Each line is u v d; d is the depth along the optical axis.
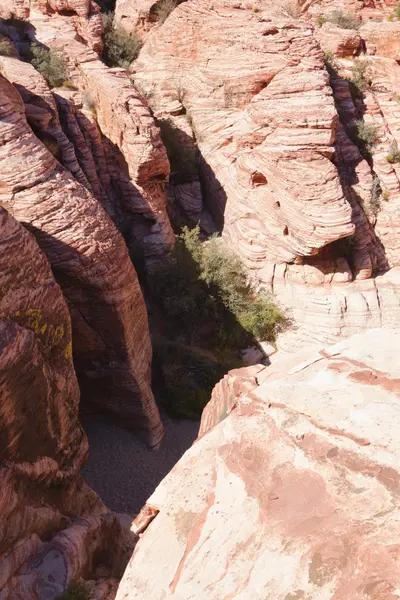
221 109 30.89
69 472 14.23
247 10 30.58
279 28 28.55
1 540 10.87
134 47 36.00
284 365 5.99
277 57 28.45
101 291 17.14
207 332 24.73
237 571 4.07
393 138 30.31
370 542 3.78
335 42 33.56
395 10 38.84
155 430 20.22
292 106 26.39
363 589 3.52
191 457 5.46
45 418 12.85
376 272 27.62
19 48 26.75
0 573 10.70
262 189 27.09
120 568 14.81
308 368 5.61
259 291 26.25
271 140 26.34
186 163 30.45
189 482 5.18
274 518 4.25
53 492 13.64
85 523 13.73
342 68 32.66
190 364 23.19
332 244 26.86
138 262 25.39
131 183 25.14
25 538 11.77
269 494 4.42
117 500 18.20
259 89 29.67
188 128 31.45
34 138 16.78
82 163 23.45
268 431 4.90
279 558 3.95
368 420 4.65
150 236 25.52
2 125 16.09
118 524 15.88
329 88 27.20
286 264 26.73
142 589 4.41
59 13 31.61
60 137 21.33
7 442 11.30
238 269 26.28
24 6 30.78
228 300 24.98
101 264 16.94
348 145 29.11
